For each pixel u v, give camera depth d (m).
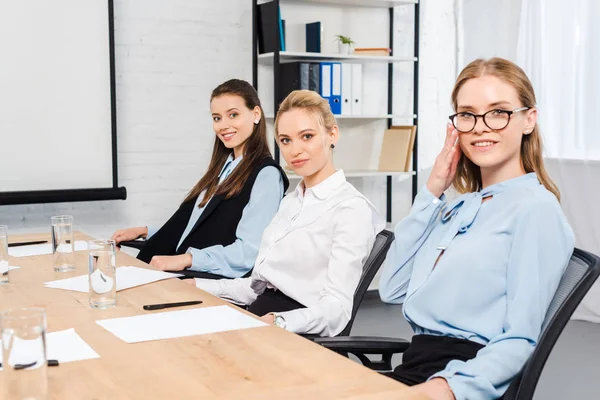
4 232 1.96
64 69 3.89
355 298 1.91
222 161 3.02
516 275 1.45
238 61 4.43
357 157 4.86
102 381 1.13
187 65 4.30
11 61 3.78
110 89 4.00
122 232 3.11
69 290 1.86
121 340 1.37
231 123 2.85
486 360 1.35
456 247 1.58
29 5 3.79
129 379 1.14
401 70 4.91
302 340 1.36
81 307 1.66
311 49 4.39
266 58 4.34
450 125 1.73
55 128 3.90
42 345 1.02
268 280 2.12
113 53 3.97
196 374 1.16
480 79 1.58
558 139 4.41
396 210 5.02
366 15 4.78
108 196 4.02
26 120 3.84
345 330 1.88
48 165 3.90
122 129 4.18
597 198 4.20
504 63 1.58
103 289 1.65
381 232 2.00
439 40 5.03
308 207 2.08
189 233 2.87
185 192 4.37
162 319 1.53
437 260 1.66
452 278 1.56
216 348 1.31
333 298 1.86
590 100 4.23
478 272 1.52
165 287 1.88
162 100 4.27
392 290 1.79
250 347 1.32
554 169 4.43
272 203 2.74
